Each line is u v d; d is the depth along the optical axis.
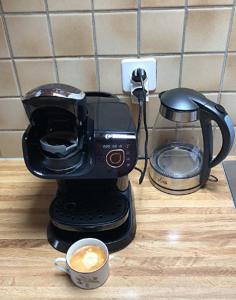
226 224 0.74
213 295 0.61
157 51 0.77
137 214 0.77
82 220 0.65
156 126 0.87
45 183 0.87
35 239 0.72
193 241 0.71
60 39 0.75
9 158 0.96
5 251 0.70
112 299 0.61
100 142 0.58
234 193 0.82
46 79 0.81
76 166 0.59
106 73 0.80
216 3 0.69
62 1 0.69
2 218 0.77
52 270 0.66
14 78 0.81
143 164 0.91
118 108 0.66
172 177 0.79
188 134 0.88
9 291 0.63
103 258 0.62
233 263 0.66
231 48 0.76
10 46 0.76
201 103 0.68
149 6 0.70
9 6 0.70
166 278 0.64
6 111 0.87
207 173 0.78
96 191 0.71
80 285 0.62
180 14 0.71
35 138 0.60
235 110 0.86
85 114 0.58
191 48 0.76
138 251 0.69
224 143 0.70
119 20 0.72
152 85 0.81
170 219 0.75
